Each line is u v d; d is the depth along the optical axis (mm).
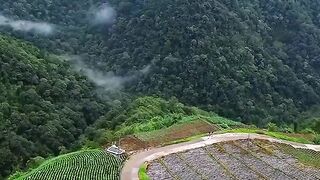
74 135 92125
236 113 116625
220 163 63188
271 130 86000
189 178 57812
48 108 94812
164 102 103188
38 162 69688
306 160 66188
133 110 93875
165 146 70250
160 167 61344
